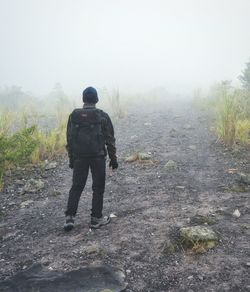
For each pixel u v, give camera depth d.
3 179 7.28
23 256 4.47
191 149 9.14
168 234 4.75
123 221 5.25
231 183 6.55
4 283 3.87
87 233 4.96
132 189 6.57
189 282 3.78
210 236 4.48
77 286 3.77
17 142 7.52
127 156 8.81
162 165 7.91
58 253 4.48
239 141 9.12
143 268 4.07
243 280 3.76
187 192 6.25
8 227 5.33
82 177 5.09
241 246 4.39
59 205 6.06
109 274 3.94
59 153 9.00
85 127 4.99
